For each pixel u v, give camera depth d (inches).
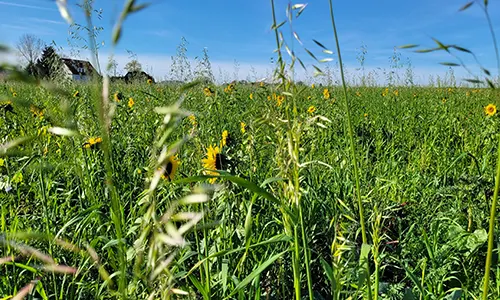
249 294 79.7
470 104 392.8
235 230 97.2
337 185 135.5
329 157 171.2
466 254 104.8
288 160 56.9
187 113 34.7
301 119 55.3
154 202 35.7
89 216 89.6
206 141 137.6
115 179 129.9
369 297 61.3
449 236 111.5
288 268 100.2
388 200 132.0
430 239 113.2
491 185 124.0
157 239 33.7
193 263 98.2
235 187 106.2
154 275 35.6
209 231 98.3
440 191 131.6
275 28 53.6
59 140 143.1
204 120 179.6
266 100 58.7
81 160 133.0
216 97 219.3
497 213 119.7
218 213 96.7
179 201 34.8
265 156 139.3
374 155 194.7
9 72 29.0
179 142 35.4
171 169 91.7
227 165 109.8
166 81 341.4
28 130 167.0
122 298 40.9
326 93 334.6
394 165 175.3
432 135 252.2
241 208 104.1
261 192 48.4
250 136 117.6
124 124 192.1
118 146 162.2
